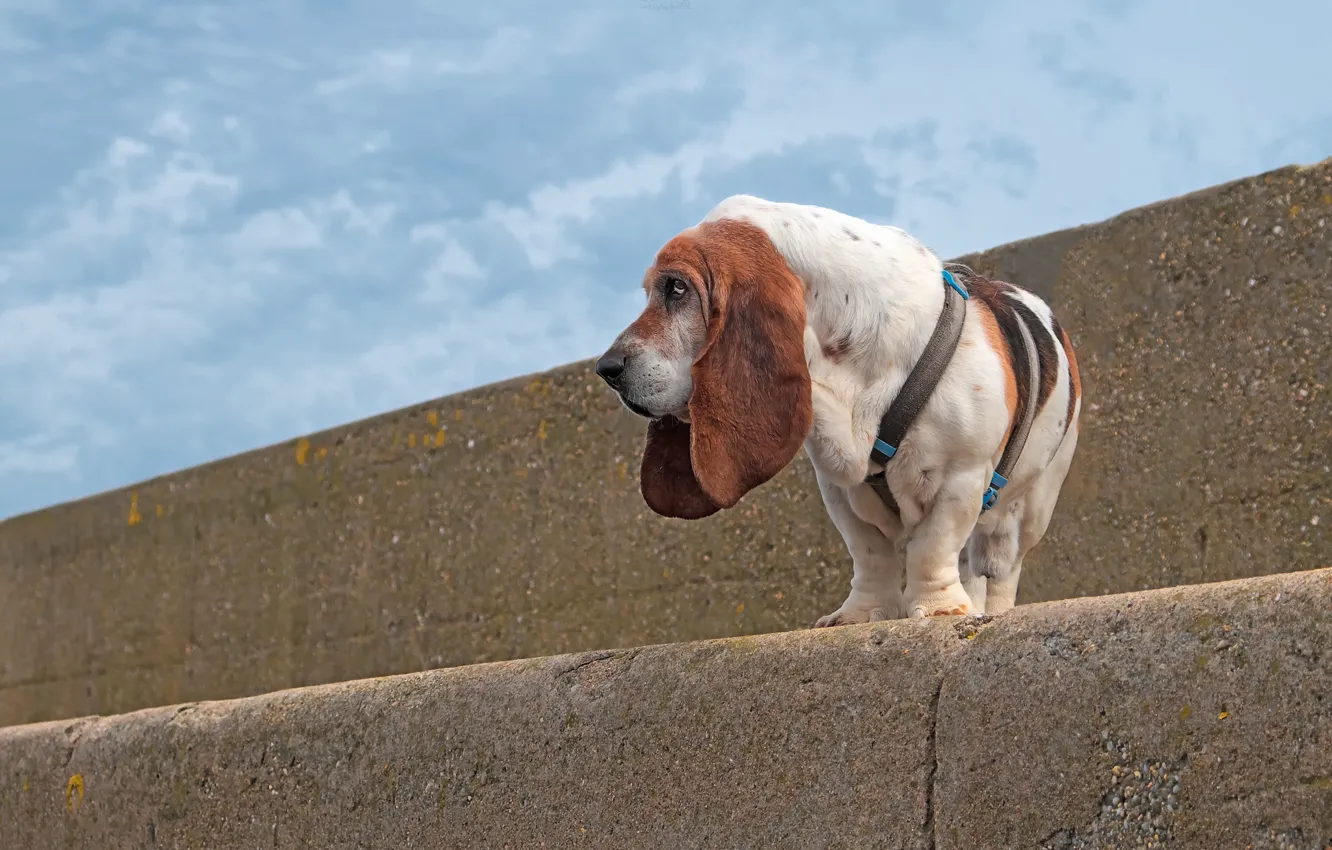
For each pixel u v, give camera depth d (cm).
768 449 304
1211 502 412
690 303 316
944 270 331
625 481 540
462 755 314
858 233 325
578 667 296
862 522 345
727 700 266
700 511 322
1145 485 425
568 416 559
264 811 358
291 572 646
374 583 614
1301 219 404
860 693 246
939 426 315
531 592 562
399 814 326
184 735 383
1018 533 388
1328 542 390
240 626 665
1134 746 210
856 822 243
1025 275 456
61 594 758
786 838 253
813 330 319
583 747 290
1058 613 225
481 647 574
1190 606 208
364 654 614
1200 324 420
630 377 312
